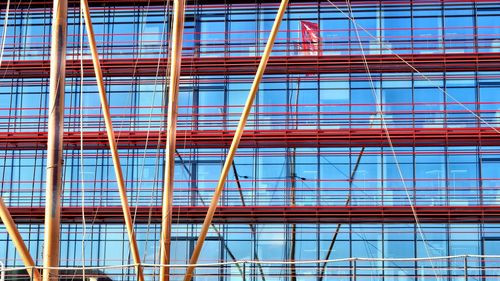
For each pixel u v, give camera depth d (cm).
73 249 3669
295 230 3622
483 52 3544
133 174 3703
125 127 3719
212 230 3650
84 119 3744
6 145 3662
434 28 3738
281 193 3662
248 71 3650
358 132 3497
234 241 3641
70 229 3688
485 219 3459
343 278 3584
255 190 3666
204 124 3731
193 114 3647
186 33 3803
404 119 3656
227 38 3778
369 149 3662
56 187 2314
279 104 3650
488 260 3531
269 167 3688
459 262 3541
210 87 3772
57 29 2333
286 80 3738
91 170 3725
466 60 3528
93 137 3588
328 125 3644
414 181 3634
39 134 3588
